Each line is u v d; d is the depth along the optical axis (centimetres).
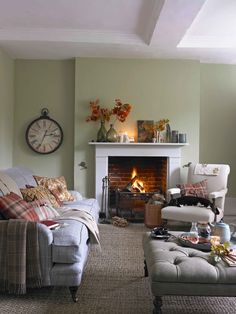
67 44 455
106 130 532
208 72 560
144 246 278
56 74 543
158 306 214
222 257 228
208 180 475
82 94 528
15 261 245
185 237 273
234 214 563
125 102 531
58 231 266
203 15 385
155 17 371
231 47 466
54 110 545
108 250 370
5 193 300
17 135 544
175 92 534
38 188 372
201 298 257
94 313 233
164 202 480
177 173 531
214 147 567
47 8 369
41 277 248
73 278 247
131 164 557
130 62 530
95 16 390
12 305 243
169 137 530
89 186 535
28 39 435
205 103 563
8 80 514
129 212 527
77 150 533
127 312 236
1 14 386
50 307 241
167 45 455
